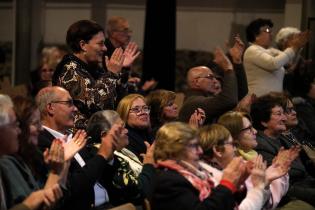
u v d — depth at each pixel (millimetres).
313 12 16016
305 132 12641
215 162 8000
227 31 17000
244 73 11227
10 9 17625
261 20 12742
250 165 7789
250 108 10578
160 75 15656
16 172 6852
